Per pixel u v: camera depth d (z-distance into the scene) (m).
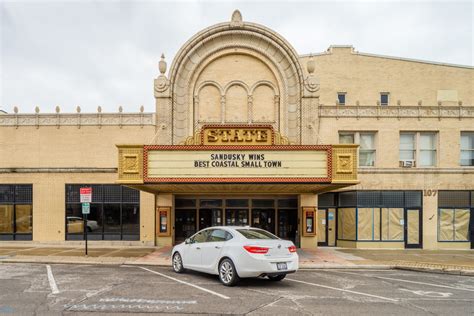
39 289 9.88
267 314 7.64
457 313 7.92
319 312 7.82
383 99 25.38
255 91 20.61
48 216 20.31
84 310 7.87
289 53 20.33
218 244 10.93
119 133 20.47
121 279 11.30
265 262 9.88
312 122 20.00
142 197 20.31
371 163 21.02
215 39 20.52
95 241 20.16
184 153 15.21
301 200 20.19
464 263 14.87
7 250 18.11
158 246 19.89
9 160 20.52
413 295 9.55
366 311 7.95
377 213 20.66
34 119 20.59
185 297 9.02
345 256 16.94
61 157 20.48
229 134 15.68
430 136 21.23
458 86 25.27
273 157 15.23
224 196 21.16
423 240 20.53
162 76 20.00
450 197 20.86
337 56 25.53
